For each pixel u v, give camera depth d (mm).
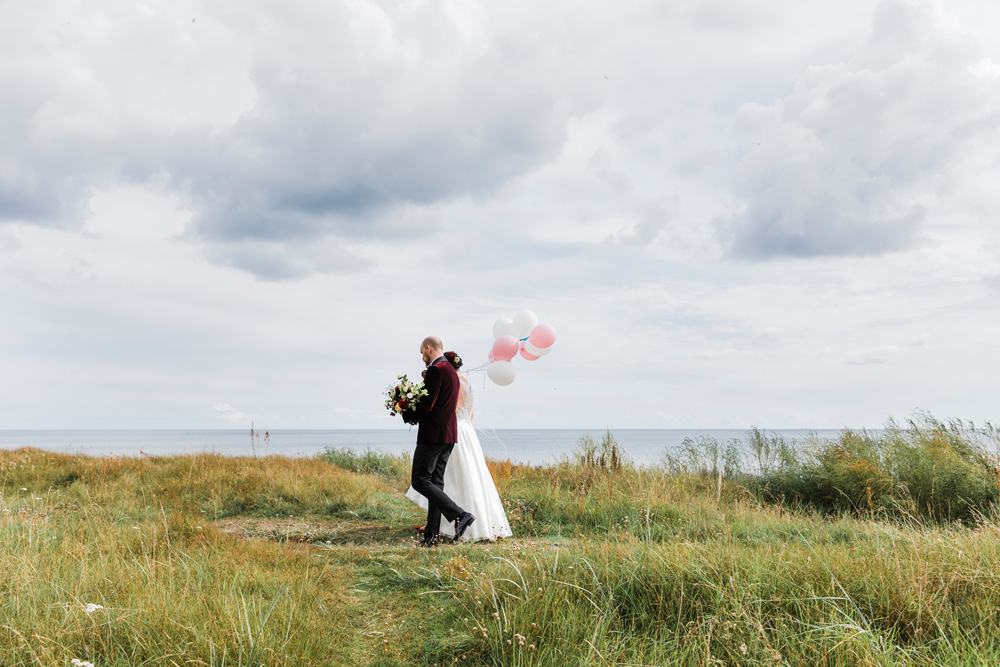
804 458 9609
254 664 2496
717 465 10336
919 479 7770
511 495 7867
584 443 11422
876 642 2553
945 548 3555
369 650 2990
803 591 3115
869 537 4965
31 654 2367
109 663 2459
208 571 3779
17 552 3840
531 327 7039
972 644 2445
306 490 7836
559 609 3076
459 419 6293
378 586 4082
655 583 3379
